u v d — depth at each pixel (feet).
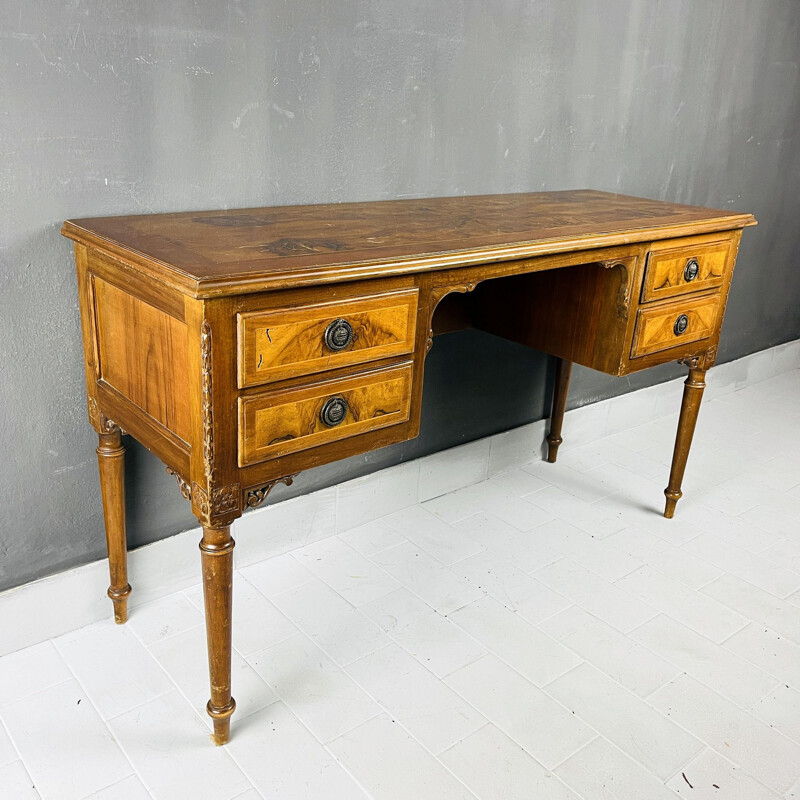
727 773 5.86
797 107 12.10
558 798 5.58
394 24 7.36
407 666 6.79
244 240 5.66
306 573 8.00
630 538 8.91
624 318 7.51
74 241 5.95
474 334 9.25
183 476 5.31
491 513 9.30
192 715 6.19
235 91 6.59
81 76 5.82
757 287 13.05
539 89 8.72
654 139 10.23
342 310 5.24
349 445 5.70
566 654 7.02
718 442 11.51
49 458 6.57
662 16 9.58
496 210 7.60
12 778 5.56
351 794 5.55
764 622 7.58
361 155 7.57
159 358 5.27
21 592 6.64
